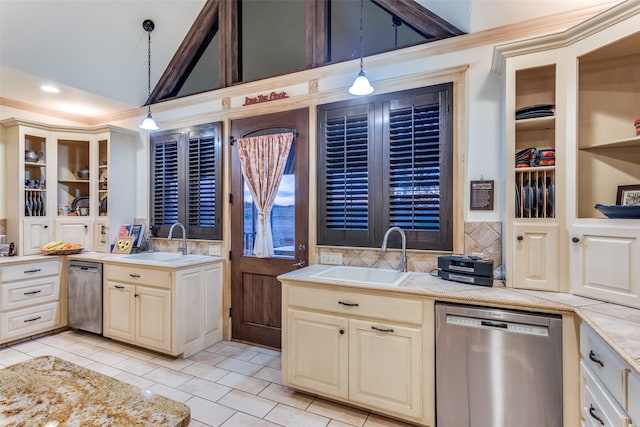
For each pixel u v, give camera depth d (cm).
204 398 232
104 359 293
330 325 222
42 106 388
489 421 180
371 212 271
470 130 239
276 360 292
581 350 159
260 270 321
